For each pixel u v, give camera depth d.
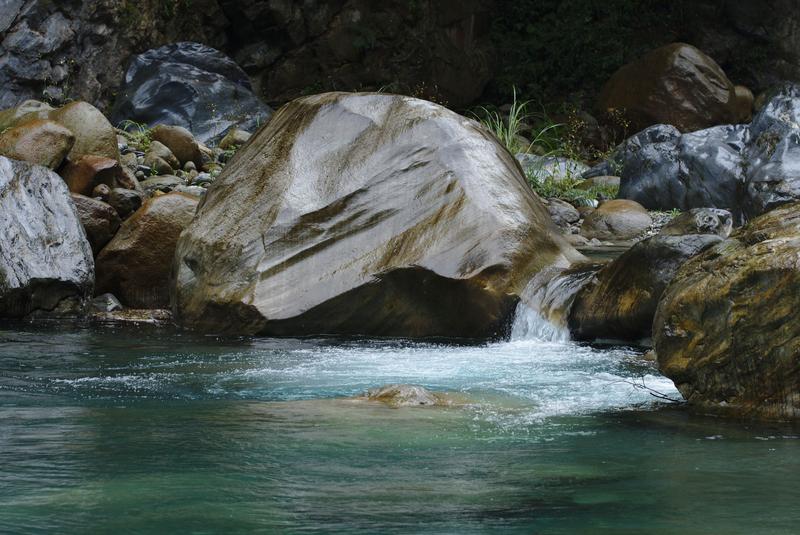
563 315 8.54
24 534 3.30
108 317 10.01
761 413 5.32
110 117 17.47
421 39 22.20
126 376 6.73
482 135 9.52
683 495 3.83
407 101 9.55
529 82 24.00
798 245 5.27
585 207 15.84
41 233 10.09
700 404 5.57
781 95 15.20
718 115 20.48
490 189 9.04
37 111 13.67
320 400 5.83
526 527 3.41
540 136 20.91
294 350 7.97
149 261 10.66
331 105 9.69
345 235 8.96
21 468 4.19
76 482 3.96
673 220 9.06
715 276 5.49
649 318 7.93
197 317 9.17
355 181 9.16
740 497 3.80
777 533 3.34
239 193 9.55
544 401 5.84
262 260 9.00
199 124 16.78
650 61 20.91
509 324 8.65
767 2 23.44
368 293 8.69
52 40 17.25
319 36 21.22
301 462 4.33
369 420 5.25
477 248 8.68
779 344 5.22
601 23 24.38
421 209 8.95
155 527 3.39
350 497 3.78
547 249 9.09
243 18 20.50
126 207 11.55
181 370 6.99
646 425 5.16
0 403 5.75
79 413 5.43
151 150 14.66
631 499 3.77
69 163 12.03
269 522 3.46
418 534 3.33
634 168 15.86
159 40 19.03
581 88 23.95
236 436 4.84
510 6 24.69
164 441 4.73
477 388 6.26
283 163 9.48
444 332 8.77
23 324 9.52
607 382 6.47
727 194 14.73
